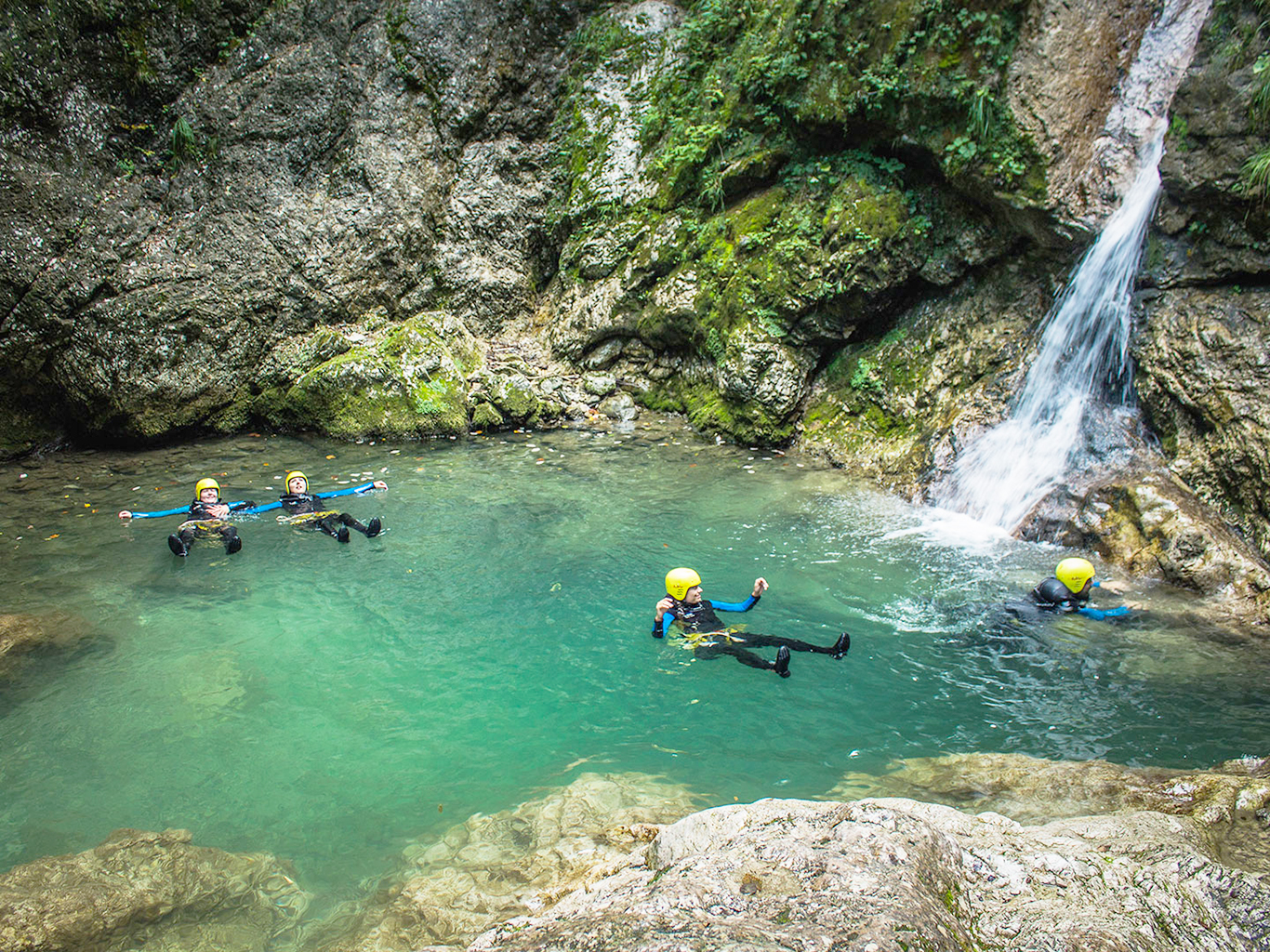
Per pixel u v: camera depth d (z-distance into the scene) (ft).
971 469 26.81
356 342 38.55
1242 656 17.69
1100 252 25.94
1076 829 10.20
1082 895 8.09
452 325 39.24
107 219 34.55
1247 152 21.97
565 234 41.42
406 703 16.51
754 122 34.55
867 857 8.13
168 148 36.19
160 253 35.60
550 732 15.44
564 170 41.73
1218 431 22.16
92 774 14.28
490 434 36.55
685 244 36.73
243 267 37.11
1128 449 23.93
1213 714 15.66
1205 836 10.31
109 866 11.27
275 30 37.88
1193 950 7.52
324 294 38.73
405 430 36.01
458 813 13.12
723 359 34.09
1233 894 8.21
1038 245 27.84
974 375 29.09
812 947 6.58
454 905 10.37
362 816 13.09
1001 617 19.65
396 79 39.93
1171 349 23.49
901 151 30.40
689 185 36.96
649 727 15.57
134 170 35.60
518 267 41.96
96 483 31.04
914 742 14.96
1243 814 11.45
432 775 14.17
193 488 30.30
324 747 15.05
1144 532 21.83
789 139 33.60
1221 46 22.56
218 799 13.56
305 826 12.87
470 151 41.39
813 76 31.32
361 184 39.32
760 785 13.55
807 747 14.82
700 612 19.40
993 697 16.42
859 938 6.68
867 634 18.99
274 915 10.84
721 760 14.39
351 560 23.54
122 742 15.21
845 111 30.32
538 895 10.04
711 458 32.04
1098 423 24.76
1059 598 19.85
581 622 19.79
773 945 6.61
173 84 36.14
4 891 10.53
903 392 30.55
